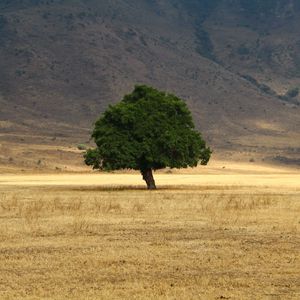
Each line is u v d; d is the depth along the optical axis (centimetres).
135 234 6309
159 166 16275
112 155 16012
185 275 4378
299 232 6475
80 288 4000
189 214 8306
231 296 3812
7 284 4106
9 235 6181
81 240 5878
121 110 16112
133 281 4194
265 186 18450
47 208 8962
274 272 4475
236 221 7425
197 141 16500
